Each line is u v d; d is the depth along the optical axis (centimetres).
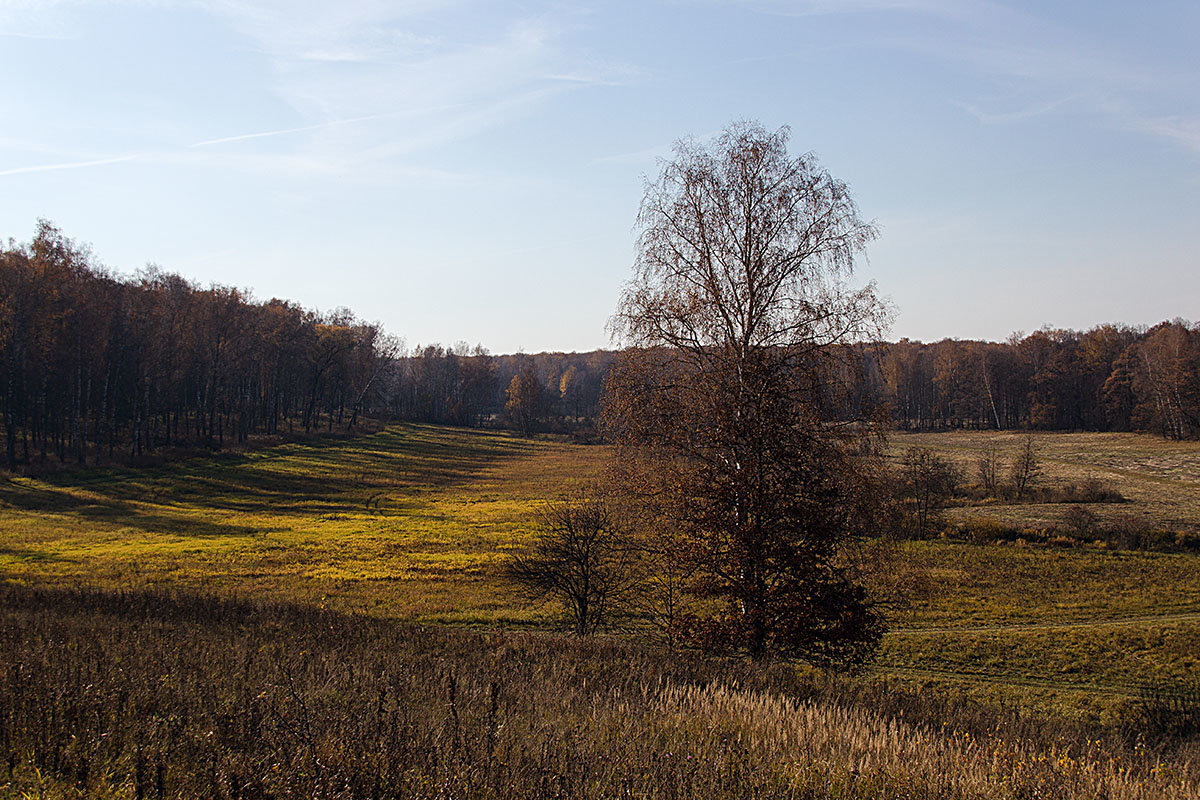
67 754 659
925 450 5641
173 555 4250
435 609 3200
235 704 822
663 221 2017
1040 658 2920
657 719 921
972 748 930
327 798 588
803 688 1341
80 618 1591
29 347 6394
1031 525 5456
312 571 3950
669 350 2027
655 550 2059
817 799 684
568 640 1706
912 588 2033
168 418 8850
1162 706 1700
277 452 9706
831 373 1917
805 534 1855
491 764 659
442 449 11906
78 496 6103
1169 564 4616
